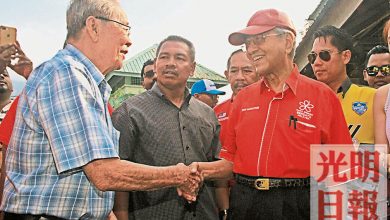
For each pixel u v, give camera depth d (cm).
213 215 240
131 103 228
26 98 145
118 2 165
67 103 136
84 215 144
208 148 245
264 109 189
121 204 217
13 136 149
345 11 631
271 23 183
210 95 392
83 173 142
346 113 238
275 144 182
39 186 140
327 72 246
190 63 241
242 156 193
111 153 138
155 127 223
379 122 216
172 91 236
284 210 178
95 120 137
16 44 257
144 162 220
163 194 218
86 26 155
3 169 215
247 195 188
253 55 189
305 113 181
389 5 563
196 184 204
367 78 298
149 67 358
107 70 162
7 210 144
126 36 163
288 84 183
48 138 137
